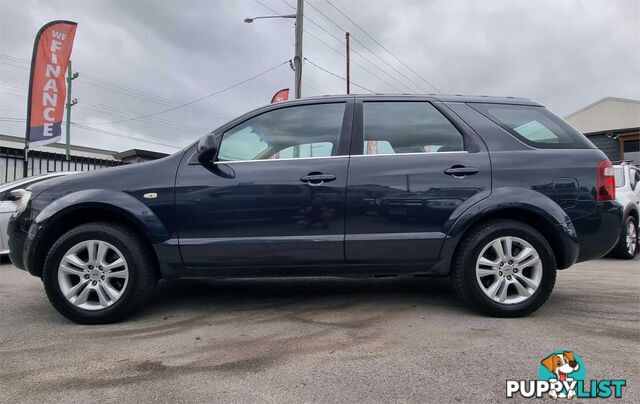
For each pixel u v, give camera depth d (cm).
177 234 357
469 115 379
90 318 353
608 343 305
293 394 238
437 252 357
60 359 287
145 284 359
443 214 356
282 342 313
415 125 377
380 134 374
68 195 361
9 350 302
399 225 356
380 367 269
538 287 355
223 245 354
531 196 354
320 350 297
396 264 361
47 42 1135
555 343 305
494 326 340
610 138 1892
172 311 392
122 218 372
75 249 355
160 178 362
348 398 233
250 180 359
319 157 367
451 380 252
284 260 357
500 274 357
